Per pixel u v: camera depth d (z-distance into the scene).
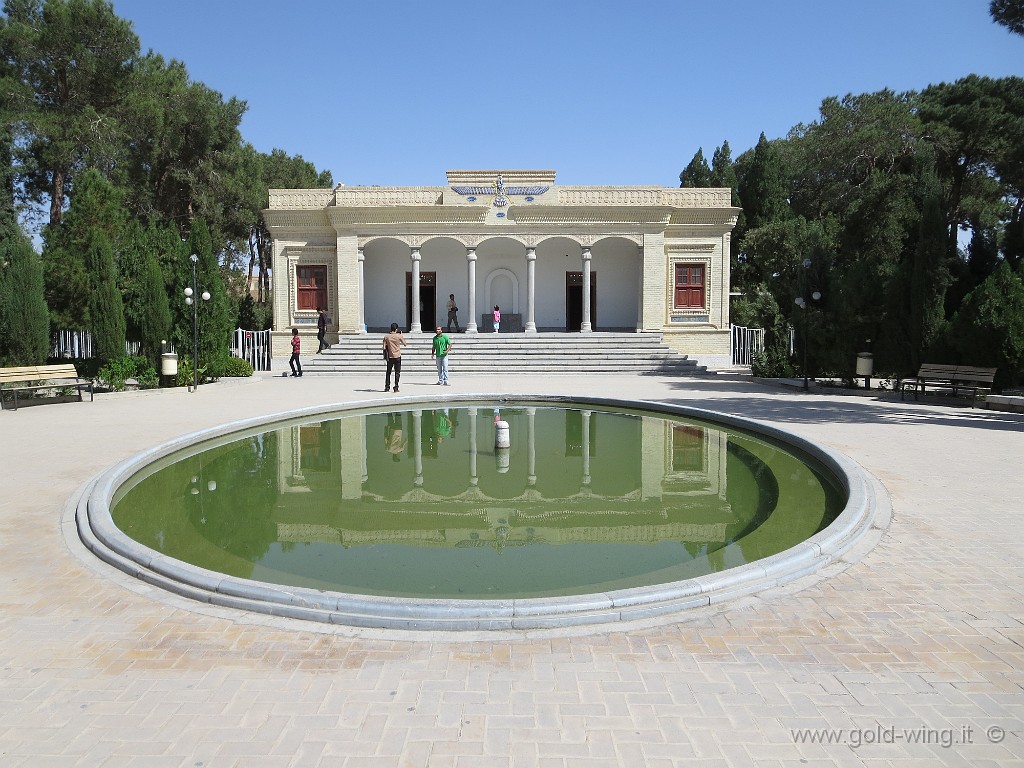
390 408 14.59
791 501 7.54
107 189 18.59
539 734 3.05
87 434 10.54
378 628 4.11
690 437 11.38
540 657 3.75
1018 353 14.20
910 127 27.83
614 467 9.26
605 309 27.94
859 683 3.46
